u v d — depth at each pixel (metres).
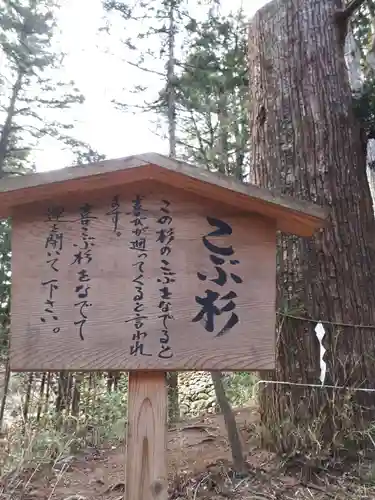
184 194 2.16
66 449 3.67
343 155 3.77
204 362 2.05
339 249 3.55
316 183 3.66
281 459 3.24
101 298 2.09
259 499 2.81
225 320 2.08
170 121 7.37
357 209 3.70
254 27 4.33
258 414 3.95
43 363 2.05
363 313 3.49
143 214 2.15
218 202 2.16
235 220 2.15
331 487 2.93
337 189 3.66
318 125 3.78
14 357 2.07
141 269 2.11
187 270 2.11
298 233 2.29
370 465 3.08
